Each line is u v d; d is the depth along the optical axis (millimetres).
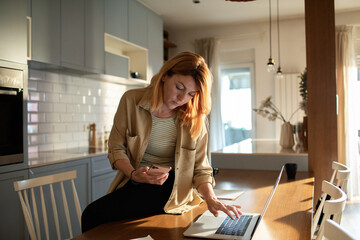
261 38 5789
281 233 1137
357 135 5125
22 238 2471
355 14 5262
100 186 3322
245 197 1748
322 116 2643
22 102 2494
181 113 1438
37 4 2881
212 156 2996
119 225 1295
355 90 5145
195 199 1574
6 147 2365
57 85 3604
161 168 1276
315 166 2656
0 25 2340
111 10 3938
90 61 3541
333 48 2631
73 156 3049
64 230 2836
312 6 2664
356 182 5105
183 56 1357
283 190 1933
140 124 1436
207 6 4973
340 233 852
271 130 5711
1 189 2324
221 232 1158
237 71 6027
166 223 1305
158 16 5184
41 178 1761
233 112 6055
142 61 4699
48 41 2992
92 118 4164
